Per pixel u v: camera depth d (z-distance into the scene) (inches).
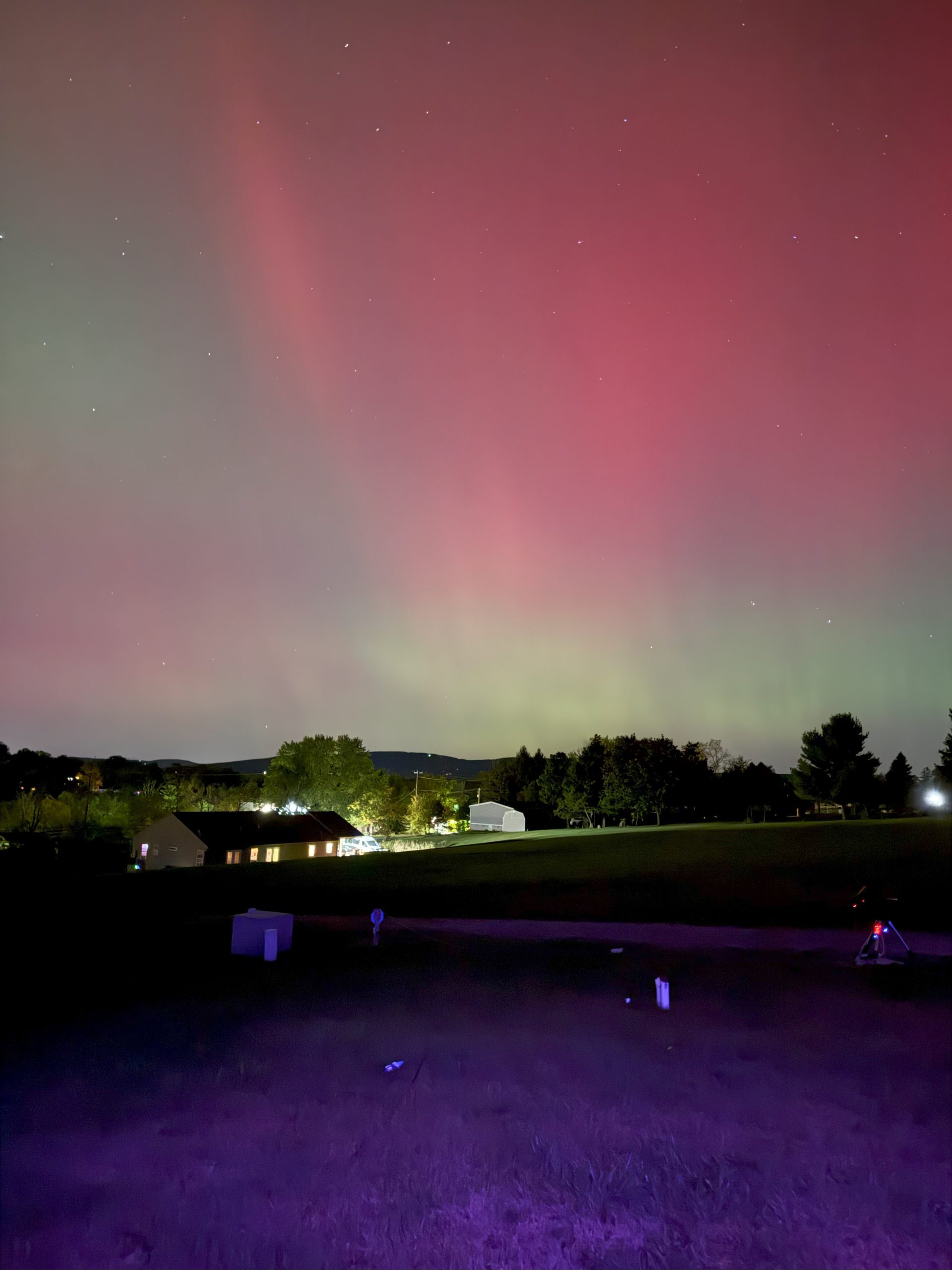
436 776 4579.2
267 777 3403.1
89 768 3351.4
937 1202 196.1
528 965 540.4
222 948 619.5
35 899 1028.5
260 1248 175.3
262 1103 269.3
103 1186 205.9
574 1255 172.6
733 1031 362.6
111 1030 365.4
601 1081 291.0
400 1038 350.6
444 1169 215.6
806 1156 223.5
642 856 1454.2
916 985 469.1
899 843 1501.0
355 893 1050.7
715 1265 168.2
